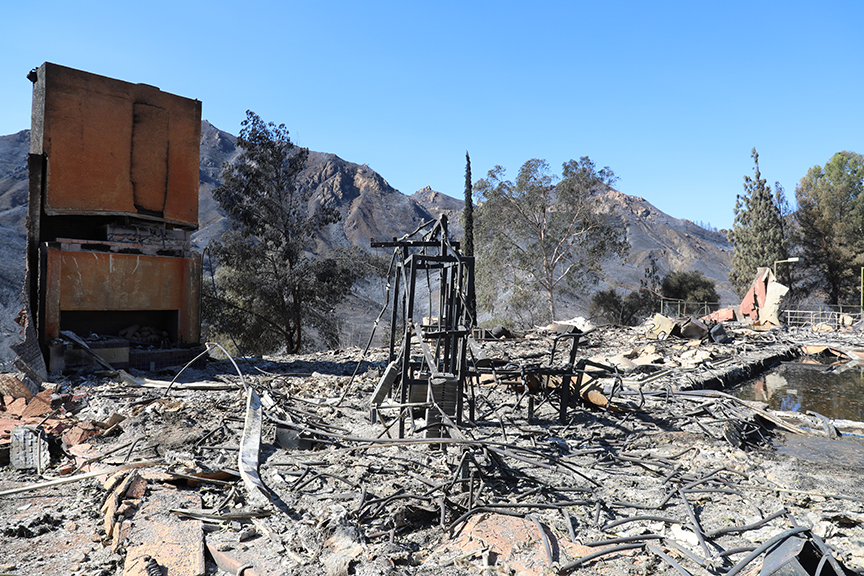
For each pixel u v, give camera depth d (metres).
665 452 6.95
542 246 45.91
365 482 5.25
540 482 5.43
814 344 23.03
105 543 4.10
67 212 11.27
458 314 7.70
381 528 4.27
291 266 29.80
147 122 12.52
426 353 7.01
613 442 7.36
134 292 12.07
